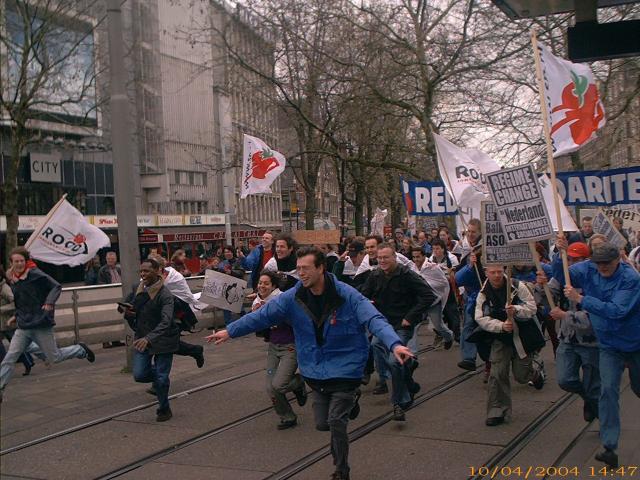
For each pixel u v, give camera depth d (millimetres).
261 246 11250
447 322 12602
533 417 7570
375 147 26188
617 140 21594
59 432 7348
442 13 18953
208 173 47844
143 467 6219
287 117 24453
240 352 12664
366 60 20016
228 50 22344
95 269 19609
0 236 32906
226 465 6207
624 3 6930
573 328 6566
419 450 6473
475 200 11250
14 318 9227
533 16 7219
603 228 11109
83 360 12312
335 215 68812
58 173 38812
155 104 42656
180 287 9773
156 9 40750
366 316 5219
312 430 7285
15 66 24672
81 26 24578
